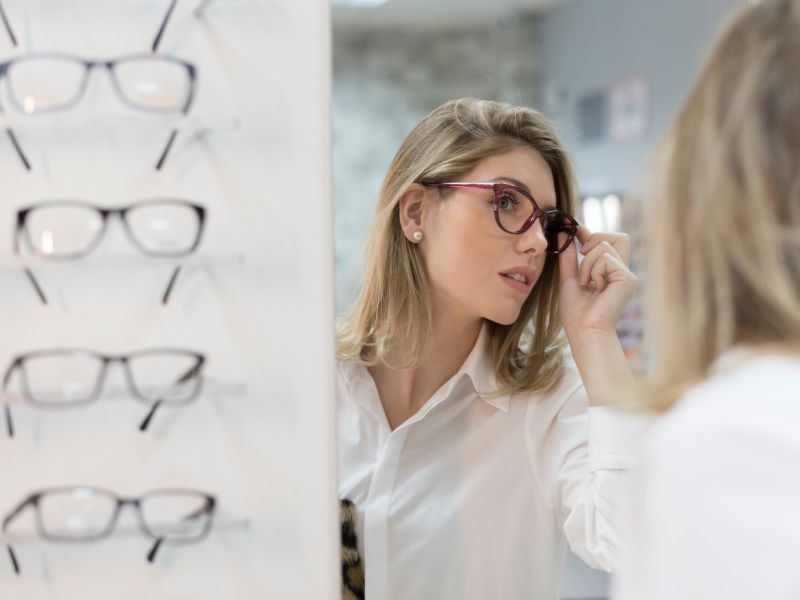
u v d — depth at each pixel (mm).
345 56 7750
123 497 1070
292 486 1059
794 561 570
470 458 1551
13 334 1065
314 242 1048
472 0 7160
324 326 1049
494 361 1576
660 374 742
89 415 1071
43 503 1049
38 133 1055
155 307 1067
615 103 6383
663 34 5812
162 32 1051
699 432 641
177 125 1018
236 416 1063
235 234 1056
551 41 7375
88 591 1069
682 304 732
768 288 667
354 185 7750
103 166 1061
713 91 720
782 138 682
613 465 1346
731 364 694
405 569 1505
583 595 3436
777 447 605
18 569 1066
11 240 1059
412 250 1542
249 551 1065
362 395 1573
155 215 1044
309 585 1055
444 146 1486
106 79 1045
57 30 1054
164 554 1070
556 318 1566
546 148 1519
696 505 624
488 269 1434
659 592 637
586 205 6316
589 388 1405
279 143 1049
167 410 1068
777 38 700
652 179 770
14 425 1068
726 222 692
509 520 1526
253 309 1057
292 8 1042
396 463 1525
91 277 1066
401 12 7367
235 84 1049
